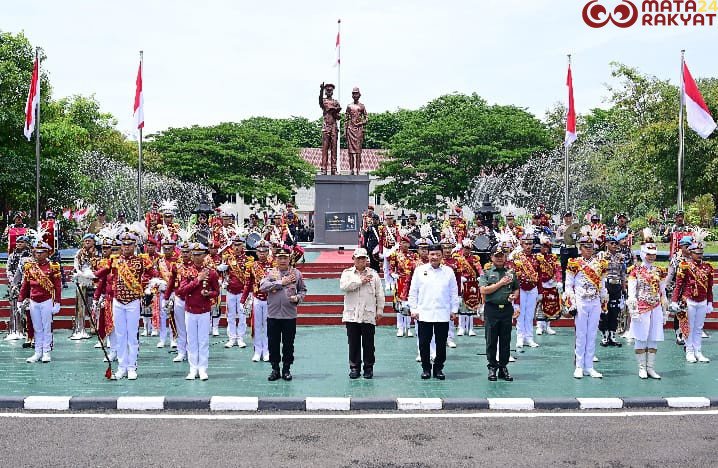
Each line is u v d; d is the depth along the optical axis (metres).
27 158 32.78
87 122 49.41
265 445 7.17
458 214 19.38
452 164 50.31
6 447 7.09
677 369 10.88
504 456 6.82
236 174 51.66
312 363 11.29
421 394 9.13
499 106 56.56
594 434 7.55
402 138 53.66
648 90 37.38
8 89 30.75
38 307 11.25
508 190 47.50
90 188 38.25
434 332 10.15
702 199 37.19
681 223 16.69
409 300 10.27
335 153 27.31
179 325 11.41
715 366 11.12
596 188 41.78
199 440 7.34
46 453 6.89
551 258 13.41
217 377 10.22
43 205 37.06
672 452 6.93
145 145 54.38
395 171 51.53
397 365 11.18
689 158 32.62
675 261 11.55
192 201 50.84
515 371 10.67
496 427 7.84
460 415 8.37
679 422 8.04
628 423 8.01
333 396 8.99
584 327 10.21
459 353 12.27
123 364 10.12
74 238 29.84
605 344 12.98
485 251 14.30
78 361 11.44
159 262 12.41
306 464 6.58
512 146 50.22
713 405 8.83
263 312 11.49
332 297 16.11
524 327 12.70
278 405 8.66
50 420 8.12
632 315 10.15
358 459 6.73
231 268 12.88
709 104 32.81
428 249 10.29
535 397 8.95
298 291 10.27
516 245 14.23
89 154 44.31
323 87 27.34
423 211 51.22
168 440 7.34
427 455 6.85
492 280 9.99
